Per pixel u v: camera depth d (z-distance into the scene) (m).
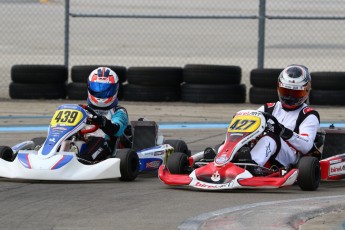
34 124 51.91
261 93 61.53
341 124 52.97
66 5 64.38
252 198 28.78
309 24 154.75
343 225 23.38
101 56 107.69
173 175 30.70
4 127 50.59
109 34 135.50
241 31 144.25
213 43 127.19
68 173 31.45
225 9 191.50
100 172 31.80
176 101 62.97
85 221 24.36
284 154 31.70
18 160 31.80
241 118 31.19
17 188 30.61
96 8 182.12
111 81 34.28
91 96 34.38
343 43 129.88
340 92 61.09
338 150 33.91
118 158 32.38
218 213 25.52
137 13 177.88
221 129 50.56
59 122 32.69
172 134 48.44
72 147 32.66
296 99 32.75
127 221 24.36
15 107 59.31
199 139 46.72
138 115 55.56
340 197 29.00
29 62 99.06
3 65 95.44
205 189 30.17
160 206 27.03
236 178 29.52
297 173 30.19
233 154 30.12
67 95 63.78
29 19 152.88
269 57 109.50
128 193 29.75
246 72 90.56
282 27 150.62
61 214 25.48
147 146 35.56
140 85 62.59
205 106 60.69
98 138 33.62
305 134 32.31
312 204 27.14
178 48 120.00
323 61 106.06
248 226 23.31
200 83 62.38
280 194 29.81
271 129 31.52
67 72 64.44
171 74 62.50
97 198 28.58
